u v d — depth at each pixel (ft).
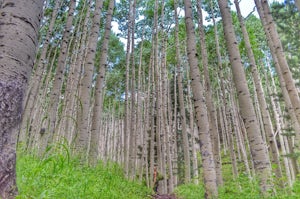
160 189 58.23
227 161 93.76
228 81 81.66
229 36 24.20
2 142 7.89
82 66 57.00
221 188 27.68
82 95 27.84
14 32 8.99
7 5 9.25
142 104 93.04
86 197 13.94
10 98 8.35
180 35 71.36
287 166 64.23
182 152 90.94
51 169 14.46
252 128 20.47
